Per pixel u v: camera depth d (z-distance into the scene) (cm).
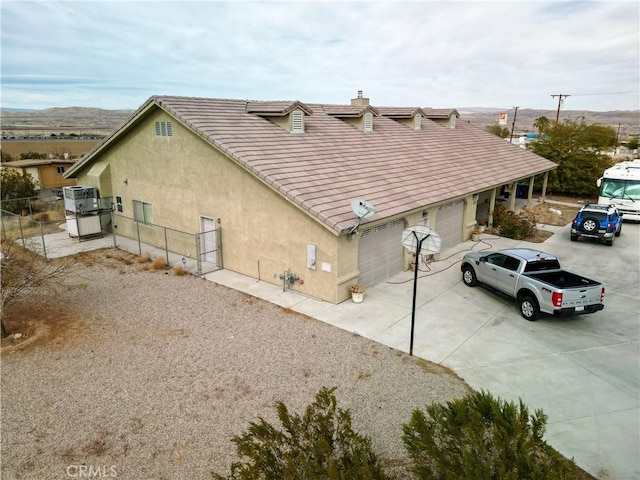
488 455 570
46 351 1070
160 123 1731
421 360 1028
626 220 2566
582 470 698
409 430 637
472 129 3155
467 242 2055
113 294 1408
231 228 1580
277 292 1425
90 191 2030
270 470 598
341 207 1329
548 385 932
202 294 1411
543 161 2892
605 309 1321
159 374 973
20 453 747
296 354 1053
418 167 1930
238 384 934
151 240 1947
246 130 1662
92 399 888
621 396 895
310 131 1905
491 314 1277
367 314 1270
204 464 723
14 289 1177
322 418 659
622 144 8694
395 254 1600
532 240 2100
